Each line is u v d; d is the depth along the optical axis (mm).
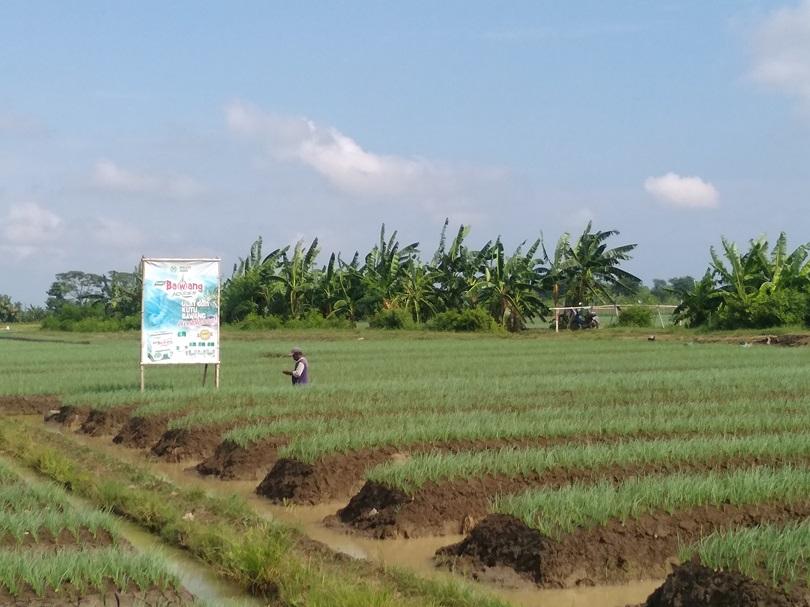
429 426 15688
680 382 23984
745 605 7770
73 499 13102
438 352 40531
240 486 14664
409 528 11508
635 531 10078
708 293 51344
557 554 9633
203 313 23000
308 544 10906
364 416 17938
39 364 35312
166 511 11641
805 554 8359
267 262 66062
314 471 13617
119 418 20016
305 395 21125
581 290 56781
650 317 56938
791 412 18562
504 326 55625
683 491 10789
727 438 15344
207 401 20328
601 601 9141
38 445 16766
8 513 10742
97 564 8961
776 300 47375
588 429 15805
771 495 11047
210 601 8703
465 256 60219
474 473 12367
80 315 83438
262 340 53875
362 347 44625
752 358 34562
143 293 22672
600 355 37406
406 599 8555
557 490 11492
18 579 8773
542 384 23719
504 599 9164
